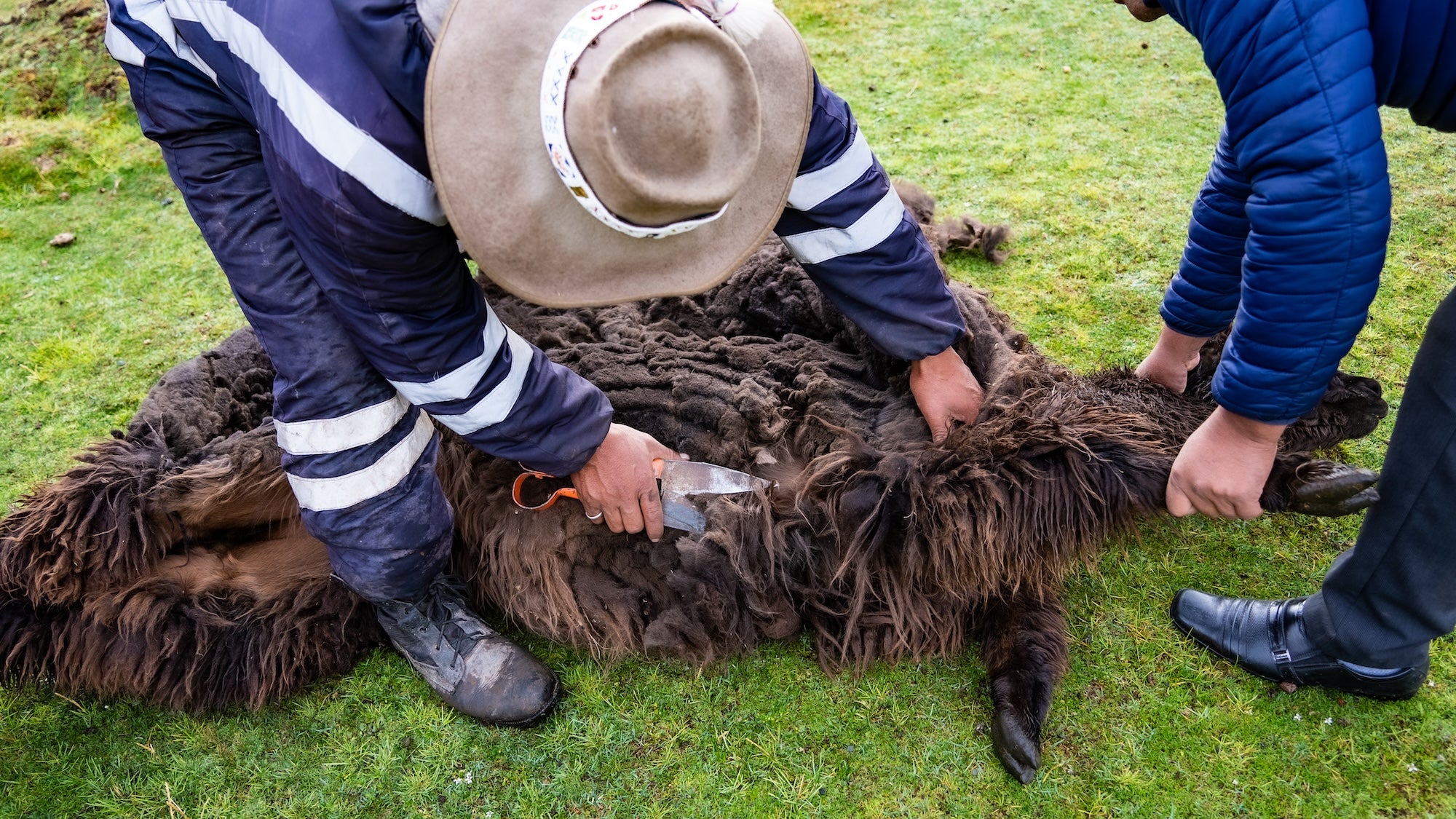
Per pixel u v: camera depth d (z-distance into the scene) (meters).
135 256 4.04
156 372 3.37
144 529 2.34
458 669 2.20
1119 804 1.93
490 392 1.88
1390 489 1.77
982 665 2.27
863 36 5.37
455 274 1.78
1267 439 1.74
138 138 4.80
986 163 4.13
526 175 1.50
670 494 2.25
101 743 2.23
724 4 1.57
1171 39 5.03
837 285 2.17
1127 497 2.11
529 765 2.09
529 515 2.39
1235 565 2.42
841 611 2.28
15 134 4.68
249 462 2.39
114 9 1.76
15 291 3.84
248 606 2.34
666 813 1.97
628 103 1.35
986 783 1.99
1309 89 1.37
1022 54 5.03
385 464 1.98
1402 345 2.99
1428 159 3.86
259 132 1.69
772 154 1.72
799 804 1.97
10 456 3.04
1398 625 1.87
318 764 2.14
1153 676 2.17
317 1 1.54
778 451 2.43
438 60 1.44
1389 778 1.93
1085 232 3.65
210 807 2.06
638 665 2.33
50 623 2.30
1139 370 2.62
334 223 1.58
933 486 2.15
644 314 2.93
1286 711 2.07
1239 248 2.17
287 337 1.84
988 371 2.50
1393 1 1.40
